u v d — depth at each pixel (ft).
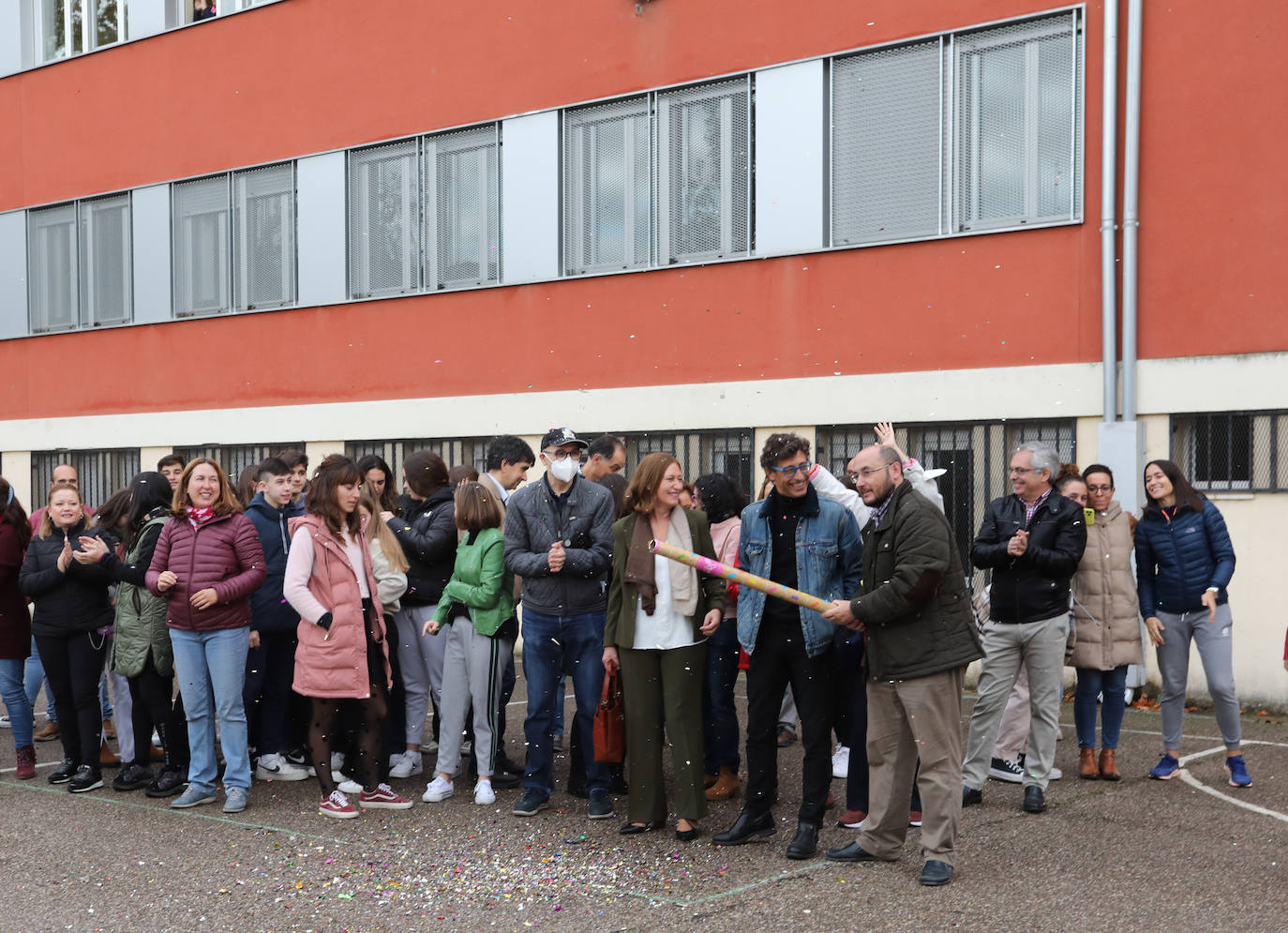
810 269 36.81
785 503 19.51
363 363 46.55
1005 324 33.73
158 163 52.13
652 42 39.81
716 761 22.79
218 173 50.37
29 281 56.59
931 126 35.09
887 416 35.32
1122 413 32.09
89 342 54.54
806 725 19.02
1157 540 23.88
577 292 41.37
